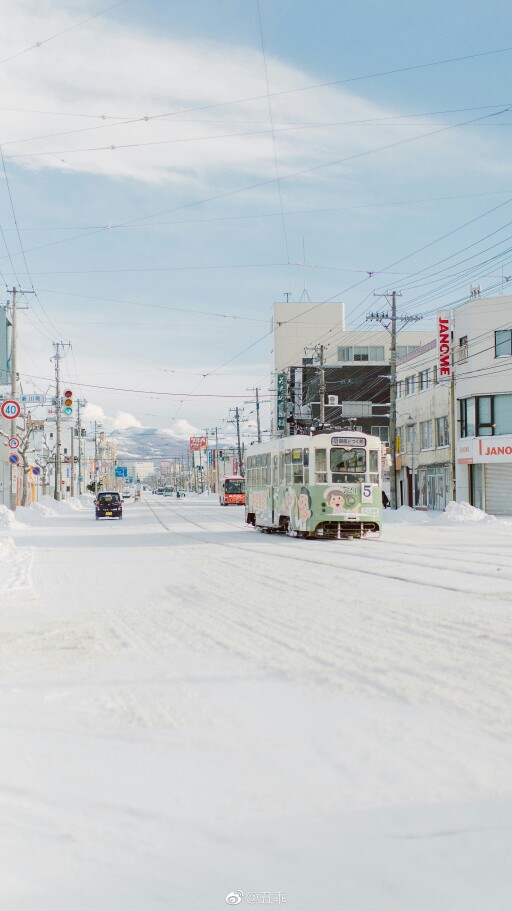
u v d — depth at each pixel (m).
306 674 7.45
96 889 3.51
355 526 29.27
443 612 10.80
